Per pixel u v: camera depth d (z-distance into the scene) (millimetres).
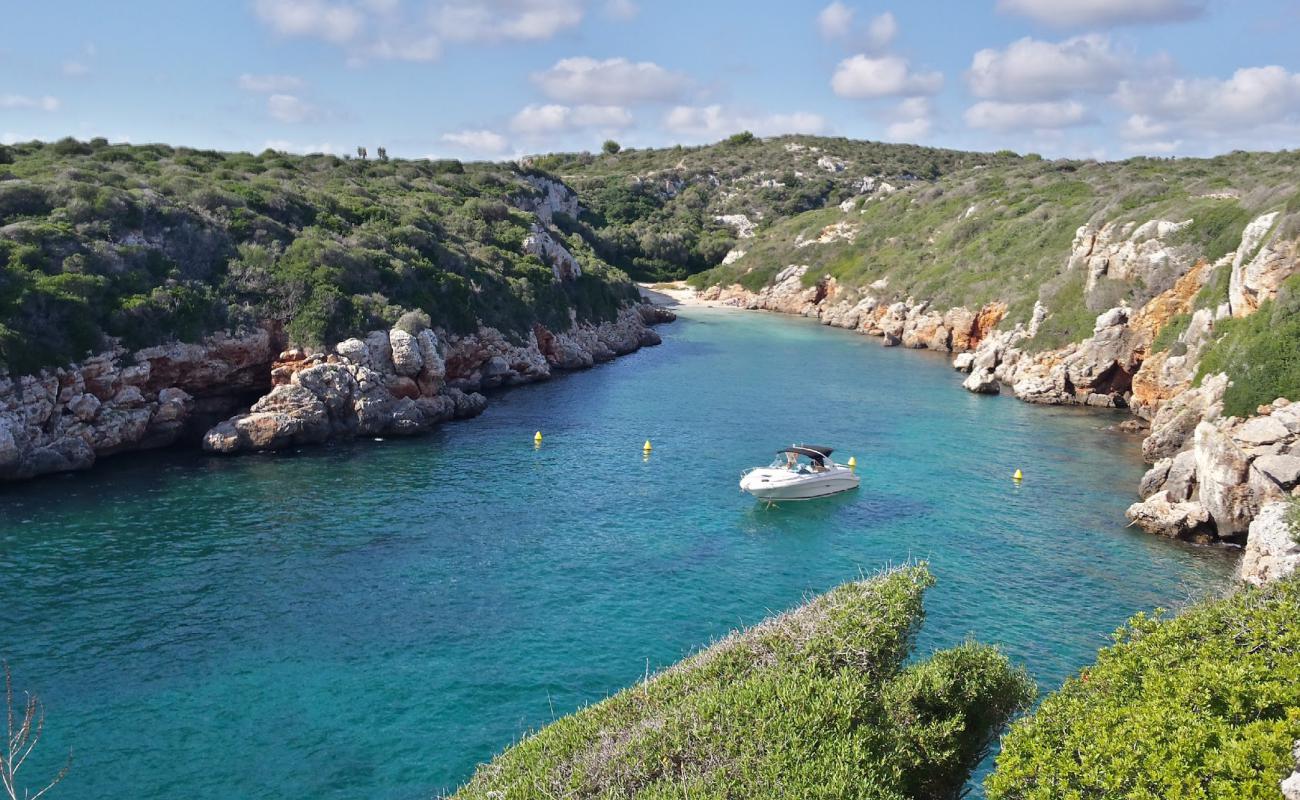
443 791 20266
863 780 13391
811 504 41562
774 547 35906
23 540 33969
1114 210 78688
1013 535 37438
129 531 35344
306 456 47312
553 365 78062
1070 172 127000
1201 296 58688
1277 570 28891
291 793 20156
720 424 57500
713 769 13672
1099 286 69875
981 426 57781
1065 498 42594
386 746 21984
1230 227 61781
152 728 22406
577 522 38281
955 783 17516
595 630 28219
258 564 32594
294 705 23625
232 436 47188
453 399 58031
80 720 22594
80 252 48875
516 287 78000
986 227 108688
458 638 27484
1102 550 35719
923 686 17266
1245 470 35844
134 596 29578
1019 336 76000
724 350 91438
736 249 152000
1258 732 11898
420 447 50062
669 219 174125
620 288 106500
